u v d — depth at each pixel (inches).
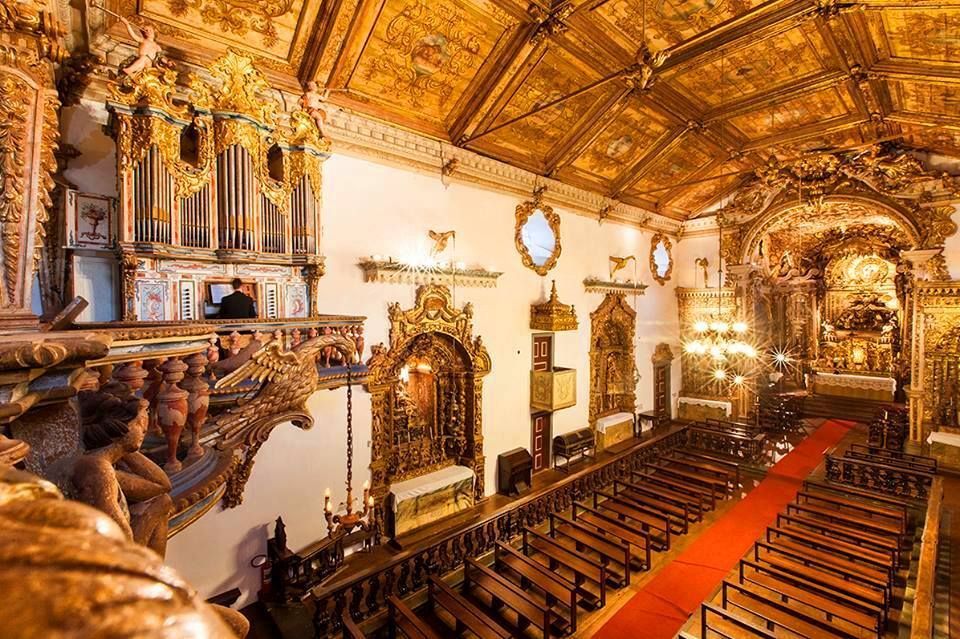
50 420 90.7
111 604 21.4
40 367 77.8
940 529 381.1
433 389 427.8
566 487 417.7
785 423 685.9
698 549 365.7
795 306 901.2
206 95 257.4
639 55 315.3
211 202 258.5
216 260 261.7
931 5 296.8
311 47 307.6
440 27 324.5
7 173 103.9
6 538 23.3
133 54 257.9
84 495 81.0
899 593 303.9
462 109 396.8
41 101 110.2
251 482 302.7
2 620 18.0
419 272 391.2
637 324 653.3
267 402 188.1
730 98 466.3
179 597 26.3
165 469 135.1
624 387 637.9
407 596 295.4
